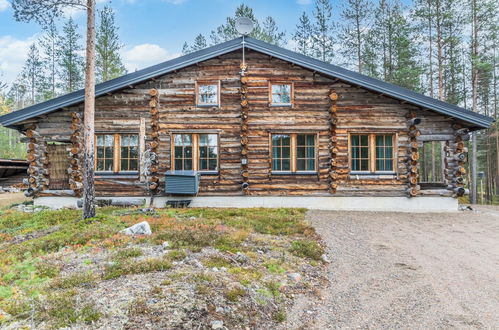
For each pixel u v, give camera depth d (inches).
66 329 105.8
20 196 500.7
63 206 407.5
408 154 416.2
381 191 413.7
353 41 892.6
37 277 154.1
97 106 416.5
